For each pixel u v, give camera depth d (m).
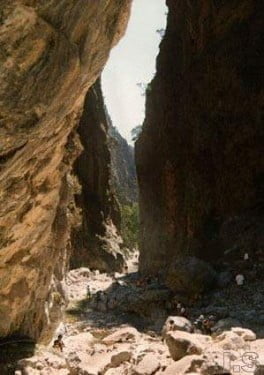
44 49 7.34
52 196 11.65
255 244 30.42
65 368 10.30
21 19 6.68
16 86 7.24
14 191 9.52
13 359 11.36
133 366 8.71
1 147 8.01
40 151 9.67
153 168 41.56
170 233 37.94
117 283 33.34
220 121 35.16
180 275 27.03
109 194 56.50
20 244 11.34
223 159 34.75
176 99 39.03
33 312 13.38
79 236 47.53
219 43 35.31
